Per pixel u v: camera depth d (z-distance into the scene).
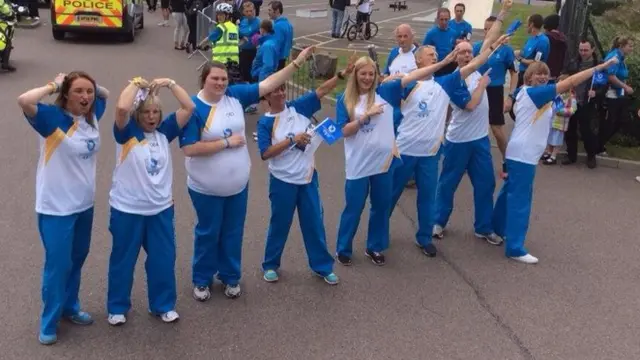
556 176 9.12
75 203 4.36
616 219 7.50
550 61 9.66
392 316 5.09
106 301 5.09
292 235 6.55
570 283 5.81
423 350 4.63
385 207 5.83
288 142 5.15
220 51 11.07
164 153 4.62
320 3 33.94
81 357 4.36
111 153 8.85
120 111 4.29
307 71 13.32
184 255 5.98
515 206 6.14
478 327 4.98
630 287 5.79
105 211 6.89
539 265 6.16
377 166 5.63
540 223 7.28
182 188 7.76
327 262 5.57
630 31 12.70
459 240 6.68
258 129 5.30
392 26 25.03
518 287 5.68
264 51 9.62
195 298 5.21
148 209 4.57
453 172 6.50
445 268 6.00
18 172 7.92
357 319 5.02
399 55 7.60
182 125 4.69
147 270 4.77
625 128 10.55
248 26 11.10
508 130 11.23
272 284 5.53
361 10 20.59
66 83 4.20
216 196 4.93
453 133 6.39
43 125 4.16
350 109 5.47
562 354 4.67
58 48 16.92
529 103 5.91
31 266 5.58
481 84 6.21
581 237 6.92
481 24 14.55
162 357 4.41
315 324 4.92
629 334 4.98
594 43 10.86
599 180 9.02
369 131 5.54
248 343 4.62
